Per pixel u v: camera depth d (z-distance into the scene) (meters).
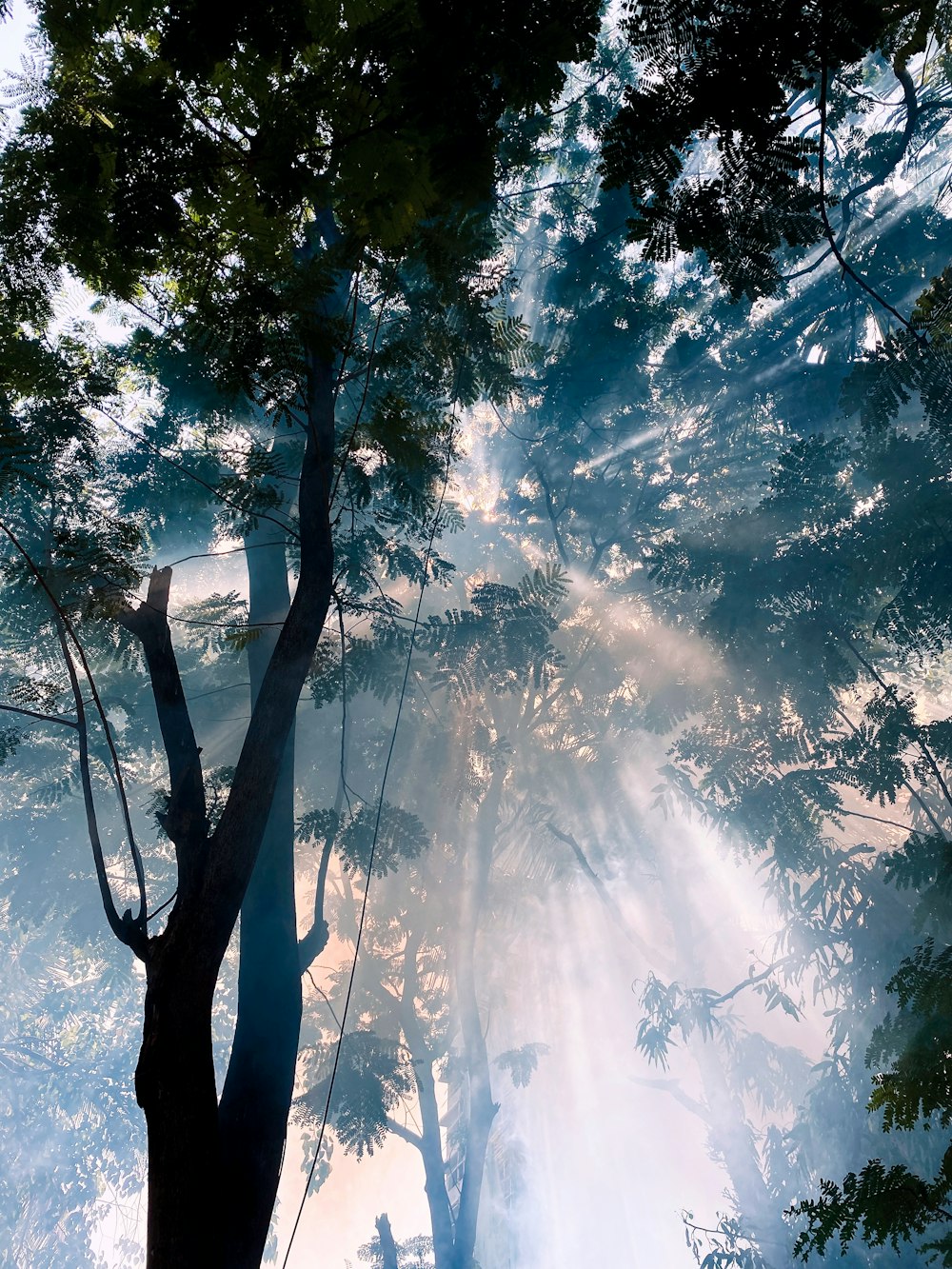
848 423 14.31
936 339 3.94
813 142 2.75
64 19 4.23
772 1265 13.99
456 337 7.60
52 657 12.13
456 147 3.13
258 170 3.70
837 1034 12.55
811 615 11.16
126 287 5.33
